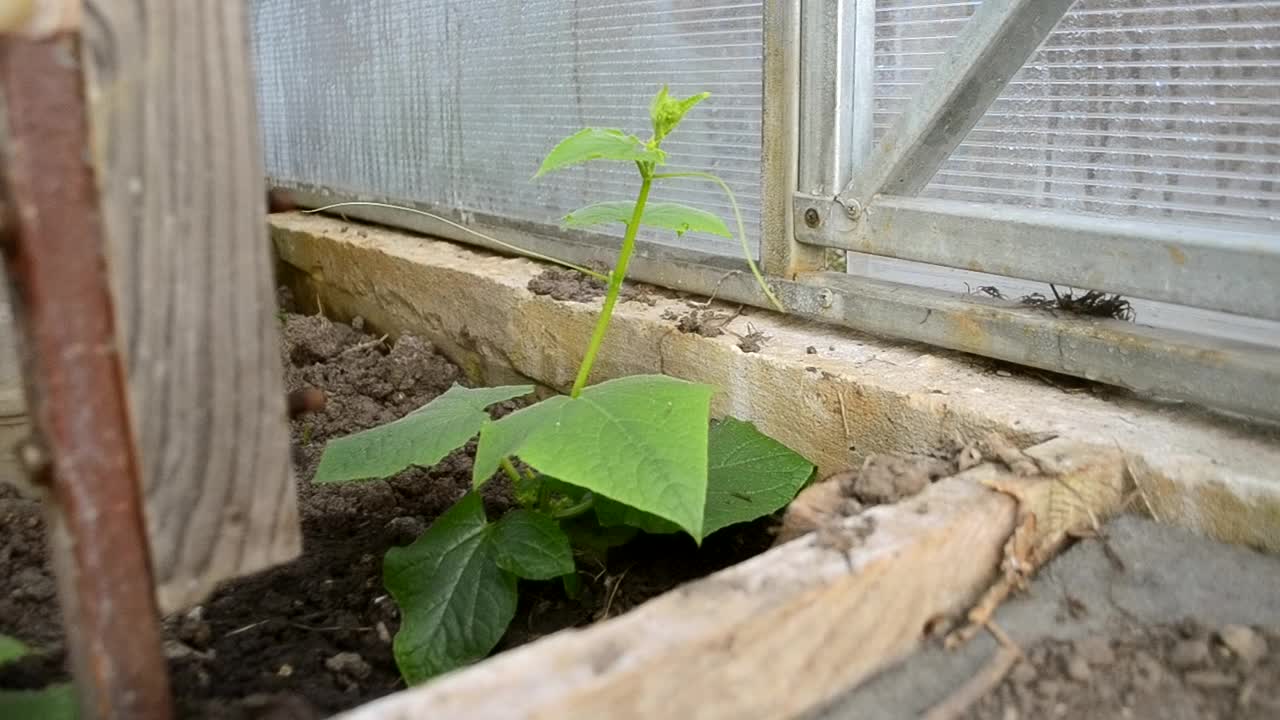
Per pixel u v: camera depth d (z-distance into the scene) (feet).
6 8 0.75
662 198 2.16
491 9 2.46
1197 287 1.37
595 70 2.23
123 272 0.83
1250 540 1.19
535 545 1.47
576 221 1.56
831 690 0.99
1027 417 1.41
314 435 2.27
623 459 1.23
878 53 1.74
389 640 1.45
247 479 0.94
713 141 2.02
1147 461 1.26
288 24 3.38
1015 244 1.56
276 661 1.35
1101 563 1.19
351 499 1.93
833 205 1.80
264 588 1.57
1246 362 1.31
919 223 1.68
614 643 0.86
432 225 2.87
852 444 1.62
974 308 1.62
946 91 1.59
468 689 0.80
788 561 1.00
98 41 0.79
